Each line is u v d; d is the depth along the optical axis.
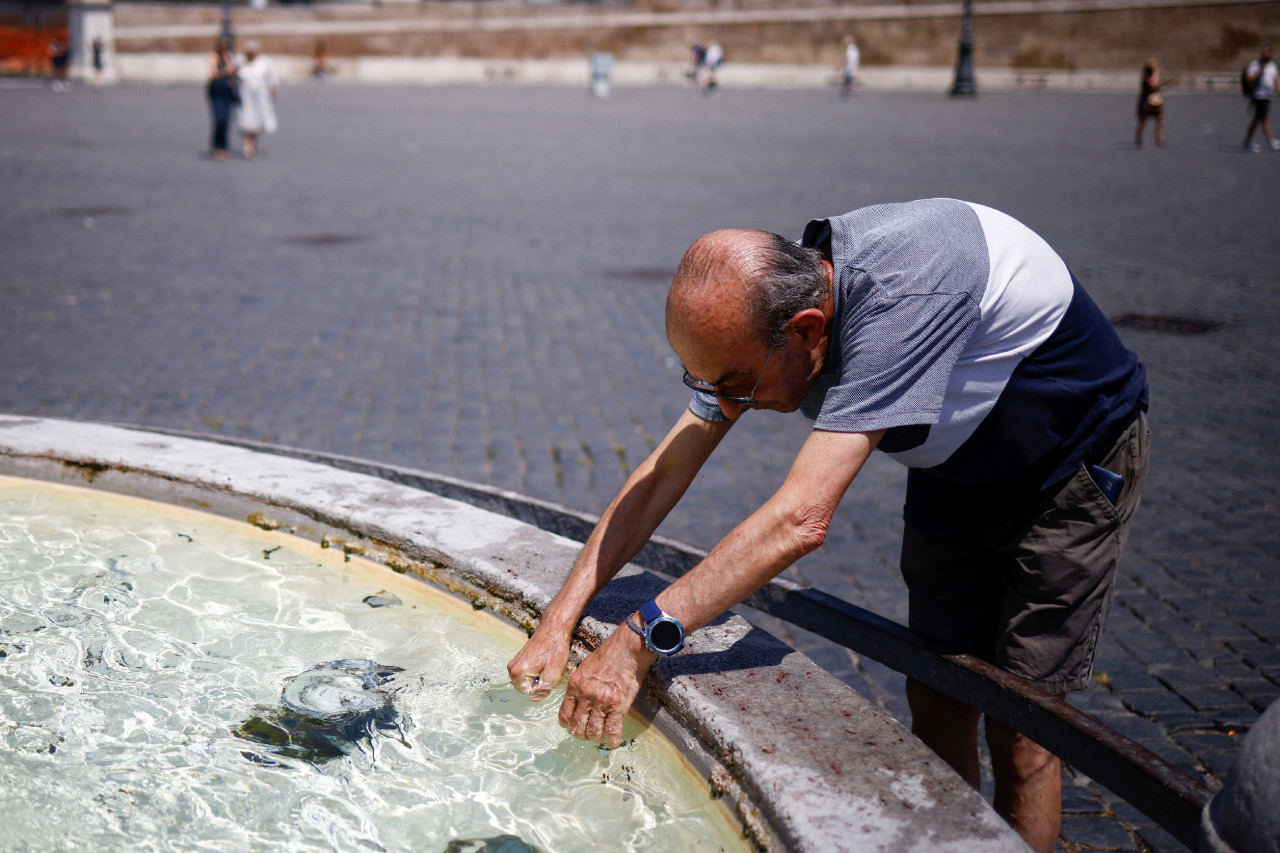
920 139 21.11
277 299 7.93
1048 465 1.84
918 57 41.78
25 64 35.03
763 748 1.51
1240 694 3.16
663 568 2.25
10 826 1.47
